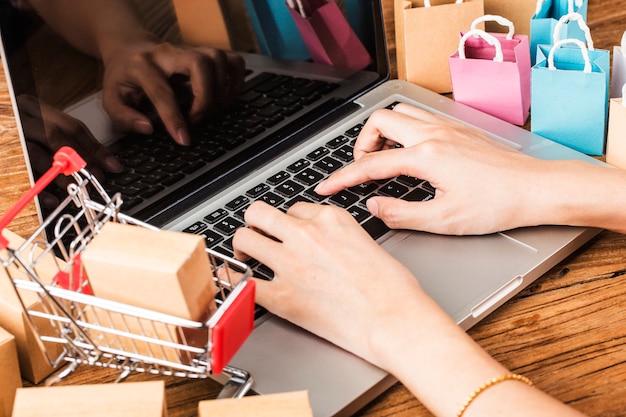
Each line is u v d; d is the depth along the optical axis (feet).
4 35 2.64
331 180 3.13
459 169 2.90
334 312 2.48
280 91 3.50
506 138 3.40
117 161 2.99
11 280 2.09
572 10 3.54
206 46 3.19
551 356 2.54
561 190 2.84
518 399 2.10
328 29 3.61
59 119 2.82
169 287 1.98
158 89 3.09
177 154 3.17
